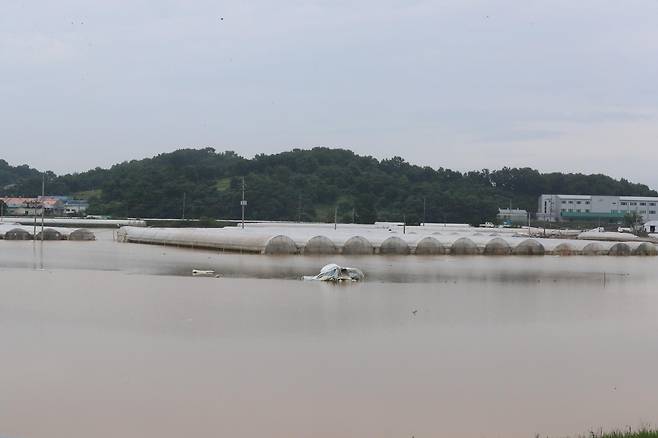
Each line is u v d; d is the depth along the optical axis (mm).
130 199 192625
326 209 196375
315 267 62375
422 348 26547
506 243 91625
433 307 37281
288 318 32250
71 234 108375
